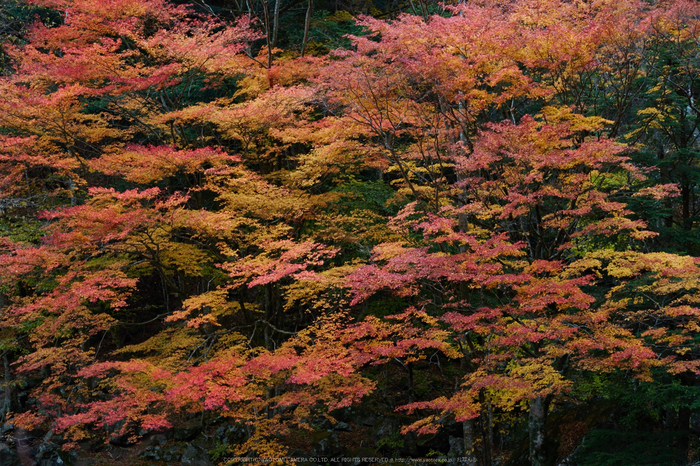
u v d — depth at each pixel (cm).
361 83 1050
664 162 1404
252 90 1520
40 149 1400
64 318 1243
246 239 1309
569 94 1180
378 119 1151
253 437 1188
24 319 1347
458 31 999
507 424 1500
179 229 1352
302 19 2303
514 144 906
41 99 1212
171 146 1270
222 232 1263
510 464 1356
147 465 1427
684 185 1448
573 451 1250
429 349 1845
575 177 914
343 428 1538
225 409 1014
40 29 1377
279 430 1195
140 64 1347
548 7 1075
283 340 1513
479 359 1035
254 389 1127
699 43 1056
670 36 1080
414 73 1005
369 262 1495
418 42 1030
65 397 1675
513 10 1112
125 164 1291
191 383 968
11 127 1410
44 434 1593
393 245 1112
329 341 1134
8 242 1280
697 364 839
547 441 1211
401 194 1565
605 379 1224
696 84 1388
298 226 1513
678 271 867
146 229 1179
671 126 1489
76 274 1205
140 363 1074
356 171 1733
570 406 1451
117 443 1532
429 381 1741
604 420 1294
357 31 2041
